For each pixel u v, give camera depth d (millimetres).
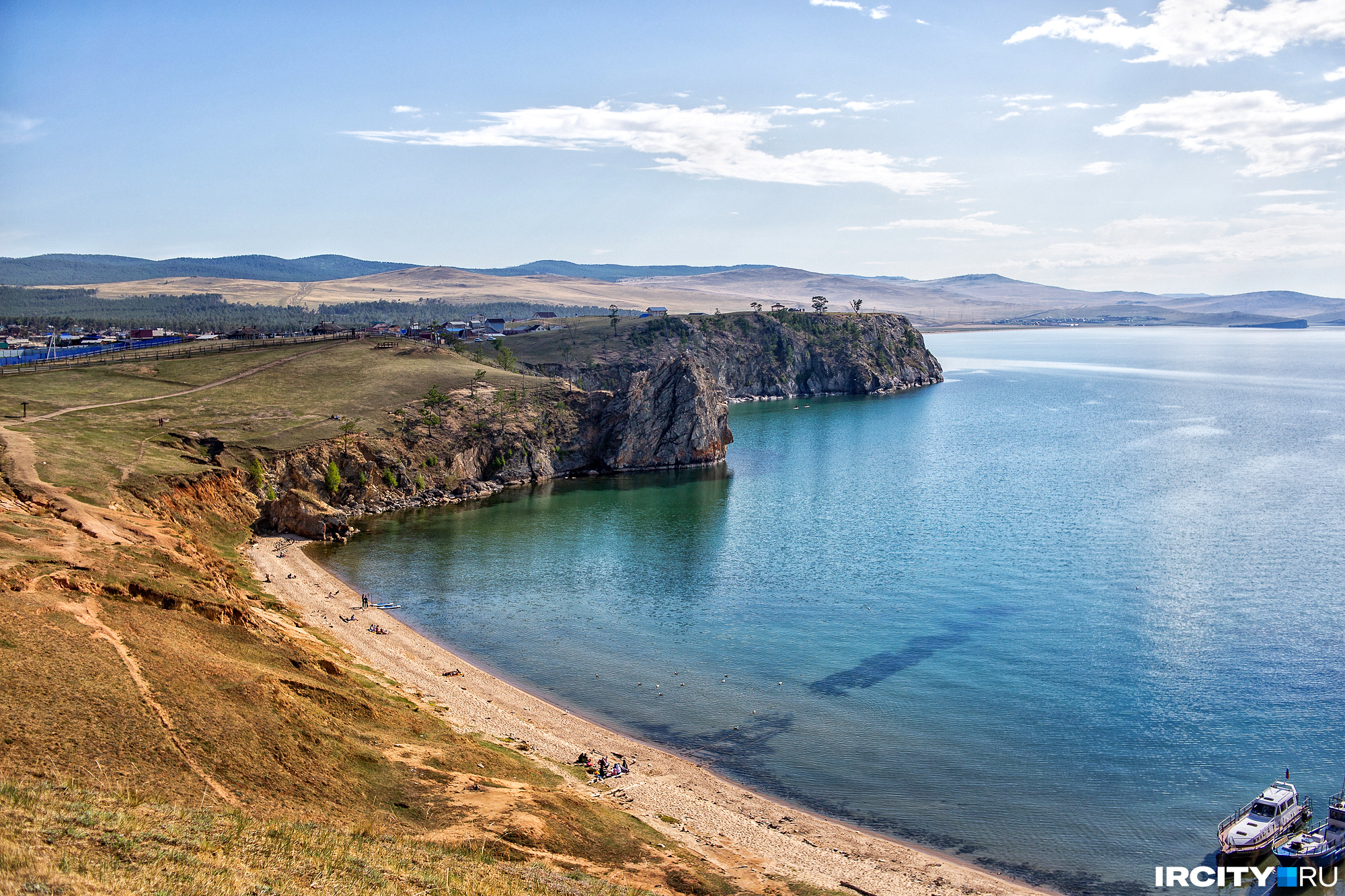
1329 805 68688
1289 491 184500
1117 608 113438
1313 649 98750
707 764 76312
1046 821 67688
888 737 80875
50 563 70812
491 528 160125
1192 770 74562
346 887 40344
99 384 193250
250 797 50500
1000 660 97312
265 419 181250
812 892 56812
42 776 45312
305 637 91000
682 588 123438
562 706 86812
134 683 56344
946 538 150000
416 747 66188
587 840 57875
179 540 102125
